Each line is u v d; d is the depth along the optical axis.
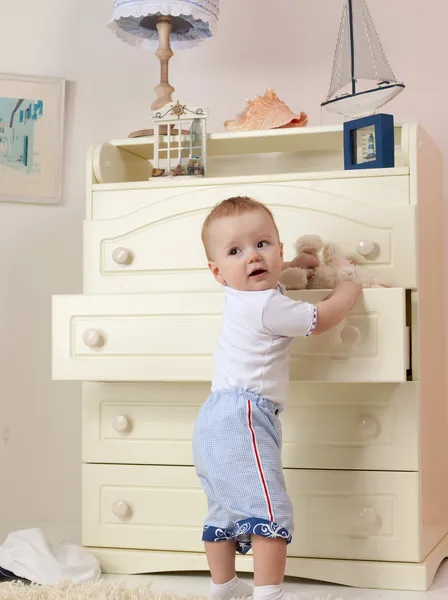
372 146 1.95
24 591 1.71
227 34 2.60
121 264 2.03
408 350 1.84
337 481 1.89
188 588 1.87
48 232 2.57
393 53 2.51
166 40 2.34
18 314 2.56
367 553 1.86
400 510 1.85
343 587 1.86
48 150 2.56
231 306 1.72
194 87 2.61
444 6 2.49
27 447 2.56
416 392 1.85
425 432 1.95
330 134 2.17
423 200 1.98
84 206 2.58
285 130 2.11
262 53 2.58
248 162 2.56
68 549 1.98
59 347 1.87
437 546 2.03
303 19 2.56
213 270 1.78
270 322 1.66
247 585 1.74
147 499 2.00
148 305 1.82
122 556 1.99
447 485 2.24
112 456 2.02
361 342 1.70
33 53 2.59
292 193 1.93
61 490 2.56
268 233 1.72
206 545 1.71
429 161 2.06
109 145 2.16
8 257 2.55
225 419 1.66
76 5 2.60
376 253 1.87
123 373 1.83
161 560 1.97
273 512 1.60
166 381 1.94
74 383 2.56
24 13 2.59
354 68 2.10
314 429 1.90
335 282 1.78
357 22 2.13
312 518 1.90
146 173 2.44
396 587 1.84
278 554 1.61
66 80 2.59
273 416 1.69
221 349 1.73
